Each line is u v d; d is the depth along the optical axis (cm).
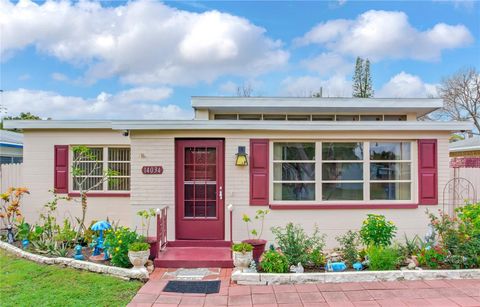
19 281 584
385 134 791
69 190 1002
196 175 797
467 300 515
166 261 671
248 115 1124
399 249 695
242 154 776
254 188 784
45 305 490
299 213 785
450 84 3203
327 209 786
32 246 776
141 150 791
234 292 552
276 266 615
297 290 559
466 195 841
